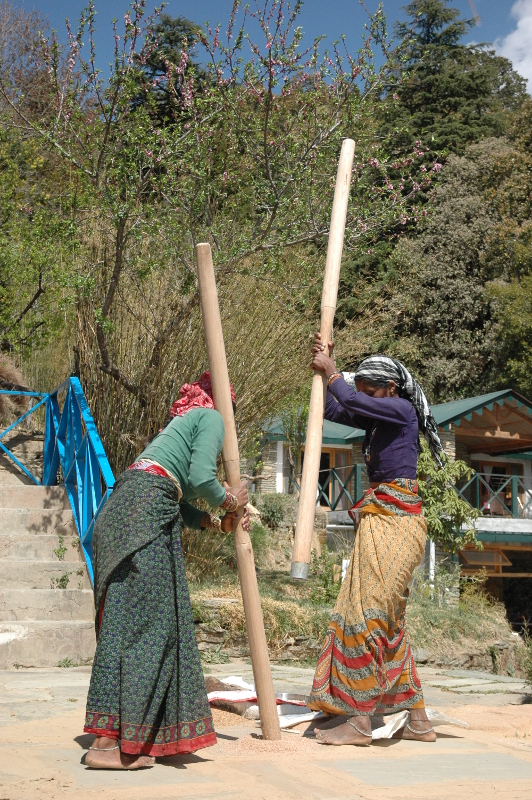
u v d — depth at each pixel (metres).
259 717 3.69
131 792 2.54
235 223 8.83
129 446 8.25
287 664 7.58
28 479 9.11
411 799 2.63
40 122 8.40
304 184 8.70
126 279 8.52
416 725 3.72
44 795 2.46
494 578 20.75
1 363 10.42
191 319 8.31
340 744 3.47
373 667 3.49
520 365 25.81
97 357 8.38
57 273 8.48
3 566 6.76
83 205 8.30
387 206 9.12
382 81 8.81
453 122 32.06
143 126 8.03
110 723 2.91
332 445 20.73
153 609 3.04
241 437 9.07
